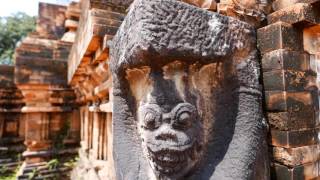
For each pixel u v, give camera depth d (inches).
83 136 187.9
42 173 197.5
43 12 225.0
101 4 87.2
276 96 55.6
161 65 49.6
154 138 50.6
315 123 58.4
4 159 240.1
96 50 94.0
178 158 50.7
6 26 629.3
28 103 201.0
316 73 60.4
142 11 46.3
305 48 58.9
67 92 212.2
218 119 54.9
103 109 104.3
